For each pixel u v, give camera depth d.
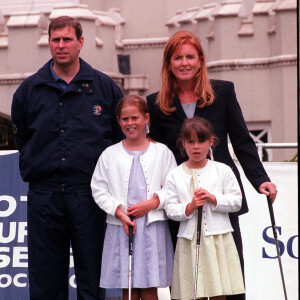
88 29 31.81
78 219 10.84
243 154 10.98
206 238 10.36
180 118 10.84
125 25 34.88
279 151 30.77
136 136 10.70
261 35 31.03
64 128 10.84
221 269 10.36
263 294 13.40
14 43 31.83
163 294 13.19
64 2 33.28
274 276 13.41
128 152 10.77
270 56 30.98
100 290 11.03
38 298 10.96
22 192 13.56
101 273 10.77
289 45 30.56
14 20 31.81
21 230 13.52
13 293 13.46
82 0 34.56
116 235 10.63
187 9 33.41
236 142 10.99
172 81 10.95
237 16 31.16
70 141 10.83
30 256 10.99
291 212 13.47
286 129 30.88
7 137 32.28
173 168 10.73
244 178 13.57
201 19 31.88
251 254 13.48
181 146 10.81
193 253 10.34
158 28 34.66
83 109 10.91
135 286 10.50
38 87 10.95
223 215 10.48
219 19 31.28
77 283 10.98
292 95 30.64
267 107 31.19
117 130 11.22
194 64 10.73
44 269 10.94
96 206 10.93
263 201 13.50
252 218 13.50
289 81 30.64
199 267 10.34
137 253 10.54
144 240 10.55
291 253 13.43
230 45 31.23
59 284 11.05
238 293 10.37
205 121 10.50
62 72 10.97
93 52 32.03
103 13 33.25
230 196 10.41
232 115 10.92
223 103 10.88
